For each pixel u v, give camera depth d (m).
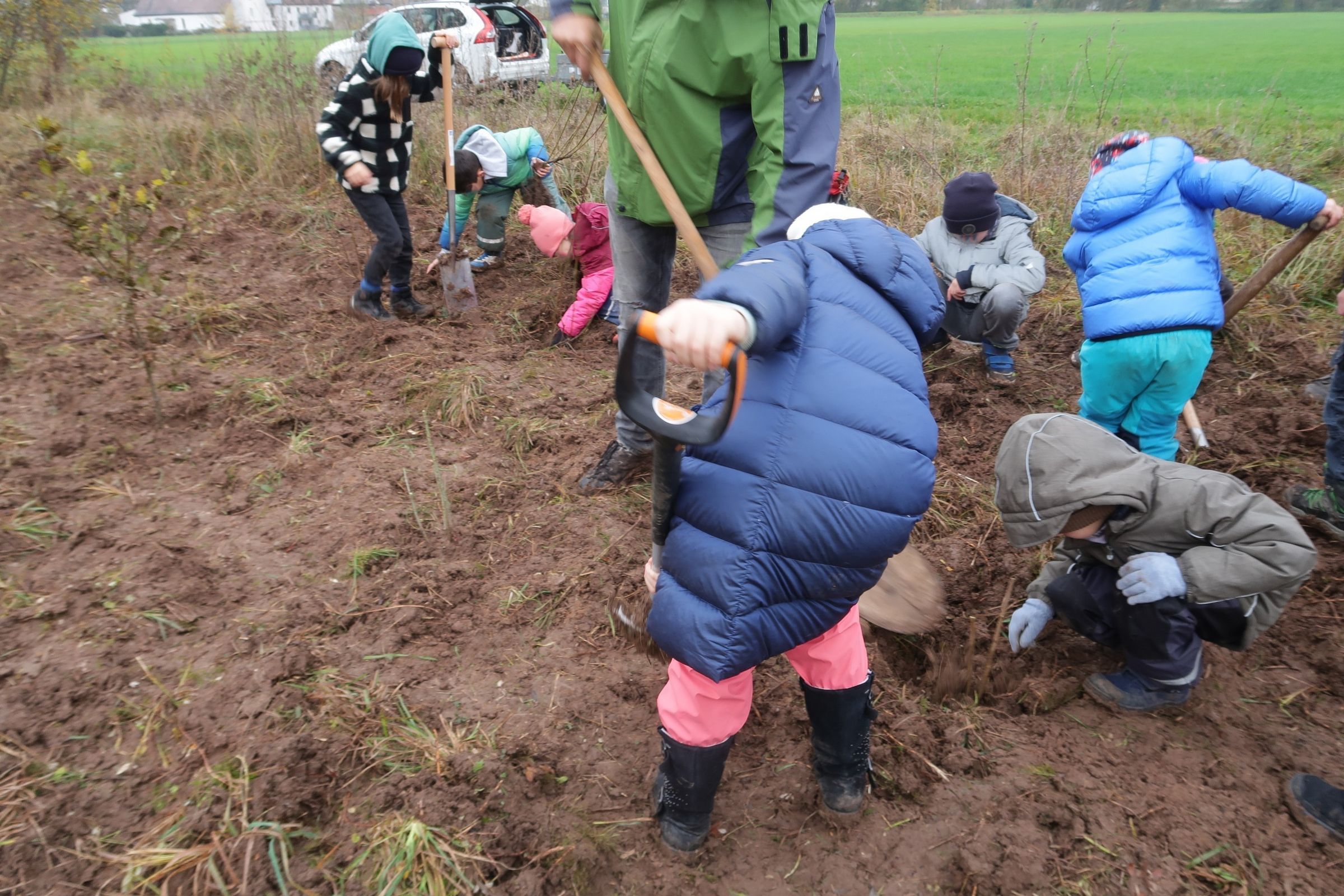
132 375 4.16
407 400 4.17
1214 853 2.09
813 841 2.16
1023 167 6.77
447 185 5.25
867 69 19.81
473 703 2.49
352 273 5.78
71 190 6.98
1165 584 2.28
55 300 5.03
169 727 2.30
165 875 1.93
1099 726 2.48
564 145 7.66
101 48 14.52
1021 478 2.37
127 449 3.58
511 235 6.64
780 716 2.49
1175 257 3.07
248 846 2.00
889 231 1.88
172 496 3.34
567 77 12.33
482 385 4.26
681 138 2.65
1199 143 7.46
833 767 2.13
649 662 2.65
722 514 1.69
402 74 4.61
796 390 1.68
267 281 5.62
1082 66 9.85
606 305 5.02
